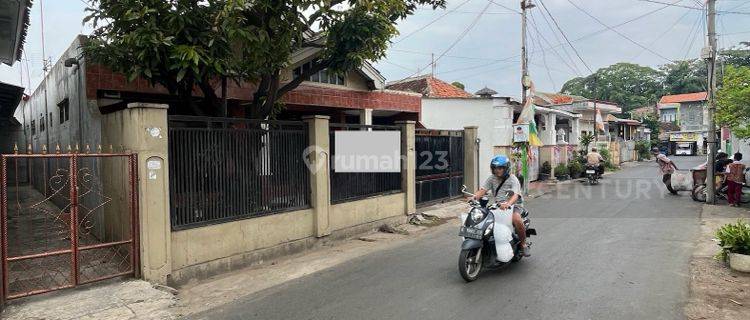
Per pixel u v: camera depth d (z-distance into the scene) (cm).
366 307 511
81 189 839
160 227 594
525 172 1563
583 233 882
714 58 1269
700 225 959
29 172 1450
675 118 5278
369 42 784
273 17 695
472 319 465
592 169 1883
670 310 481
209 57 652
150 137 585
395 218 1024
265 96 840
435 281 598
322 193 824
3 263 502
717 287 555
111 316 498
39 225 946
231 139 691
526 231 688
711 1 1259
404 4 807
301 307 519
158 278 593
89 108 825
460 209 1223
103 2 685
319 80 1186
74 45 941
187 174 636
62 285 559
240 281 631
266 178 745
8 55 1034
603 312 477
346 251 799
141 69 653
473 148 1398
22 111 2056
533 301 512
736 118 1162
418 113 1454
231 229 680
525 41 1722
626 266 647
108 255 682
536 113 2181
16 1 734
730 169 1243
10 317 484
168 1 668
